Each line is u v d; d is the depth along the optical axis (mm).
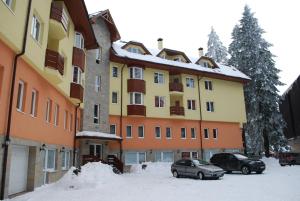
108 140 26125
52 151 17734
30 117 13570
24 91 13125
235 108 36906
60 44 17906
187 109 33156
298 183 15000
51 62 15430
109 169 19750
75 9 19453
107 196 12109
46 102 16062
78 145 24078
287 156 30656
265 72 34906
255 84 35406
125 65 30328
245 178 18984
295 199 10289
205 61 38156
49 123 16562
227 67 40156
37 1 14031
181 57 36188
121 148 28078
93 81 27141
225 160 23828
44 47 14961
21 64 12555
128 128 29328
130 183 17547
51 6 16297
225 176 21031
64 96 19844
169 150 30922
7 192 10992
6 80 11164
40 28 14836
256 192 12422
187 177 21141
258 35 36656
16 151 12766
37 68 14055
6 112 11141
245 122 37219
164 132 31188
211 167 19703
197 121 33781
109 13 29672
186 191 13352
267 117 34469
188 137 32688
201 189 13969
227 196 11539
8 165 11109
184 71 33312
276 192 12195
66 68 19359
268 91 34625
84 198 11594
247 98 37750
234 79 36656
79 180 15648
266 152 34500
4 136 10922
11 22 11086
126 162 28266
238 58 38531
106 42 29688
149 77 31438
